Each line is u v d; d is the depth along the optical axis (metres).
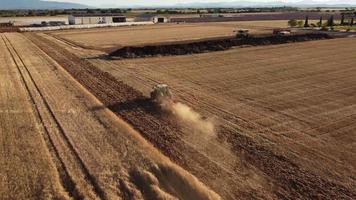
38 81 24.94
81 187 11.44
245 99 21.20
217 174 12.47
